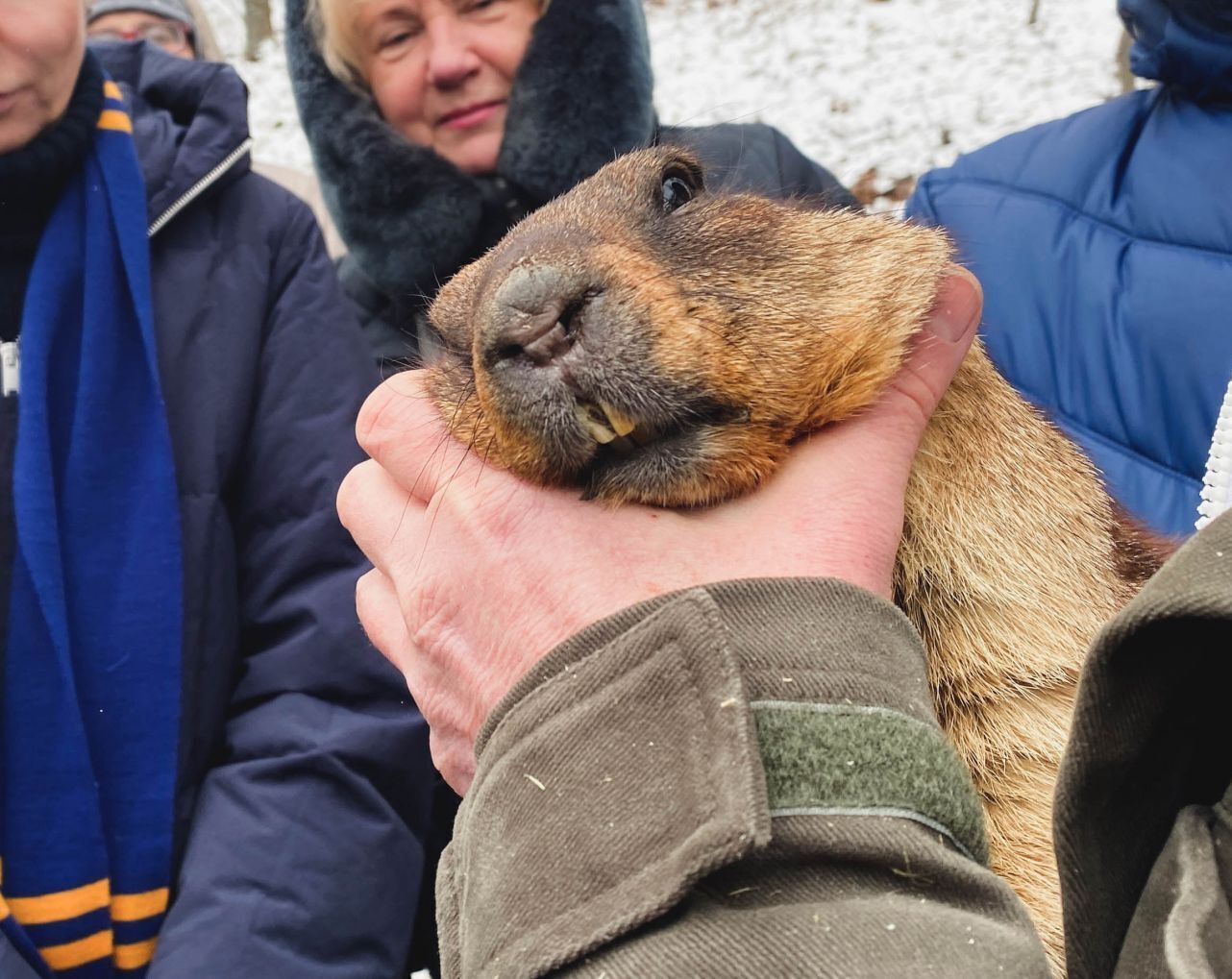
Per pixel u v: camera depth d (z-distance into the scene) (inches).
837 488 16.1
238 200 25.5
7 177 22.4
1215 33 22.9
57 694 21.3
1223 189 23.3
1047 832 17.7
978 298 19.1
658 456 16.6
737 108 121.0
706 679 10.7
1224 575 8.7
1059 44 114.1
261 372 24.9
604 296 16.9
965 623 19.0
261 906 20.4
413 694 16.7
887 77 117.4
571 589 14.5
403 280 29.7
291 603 23.6
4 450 22.2
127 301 23.3
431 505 16.7
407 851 22.4
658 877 9.8
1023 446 20.5
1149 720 9.8
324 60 29.7
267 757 22.1
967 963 9.0
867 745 10.9
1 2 20.9
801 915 9.5
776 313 17.7
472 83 30.4
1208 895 9.1
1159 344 23.7
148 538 22.3
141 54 27.2
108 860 21.5
